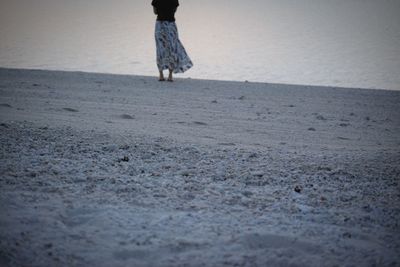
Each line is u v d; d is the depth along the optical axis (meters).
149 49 32.22
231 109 13.23
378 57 30.31
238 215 5.13
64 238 4.34
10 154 6.82
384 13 71.88
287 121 11.92
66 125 9.16
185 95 15.35
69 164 6.55
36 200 5.18
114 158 6.96
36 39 36.97
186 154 7.40
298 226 4.92
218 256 4.19
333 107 14.65
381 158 7.92
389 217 5.36
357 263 4.22
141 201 5.34
